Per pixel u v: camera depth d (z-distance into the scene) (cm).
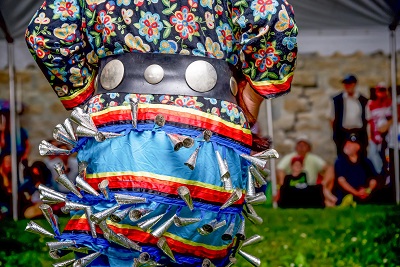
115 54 287
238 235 291
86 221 280
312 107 1445
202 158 273
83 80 323
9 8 991
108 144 275
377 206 1258
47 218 294
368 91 1390
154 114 274
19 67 1377
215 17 287
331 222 1066
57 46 311
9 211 1217
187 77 279
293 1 1064
